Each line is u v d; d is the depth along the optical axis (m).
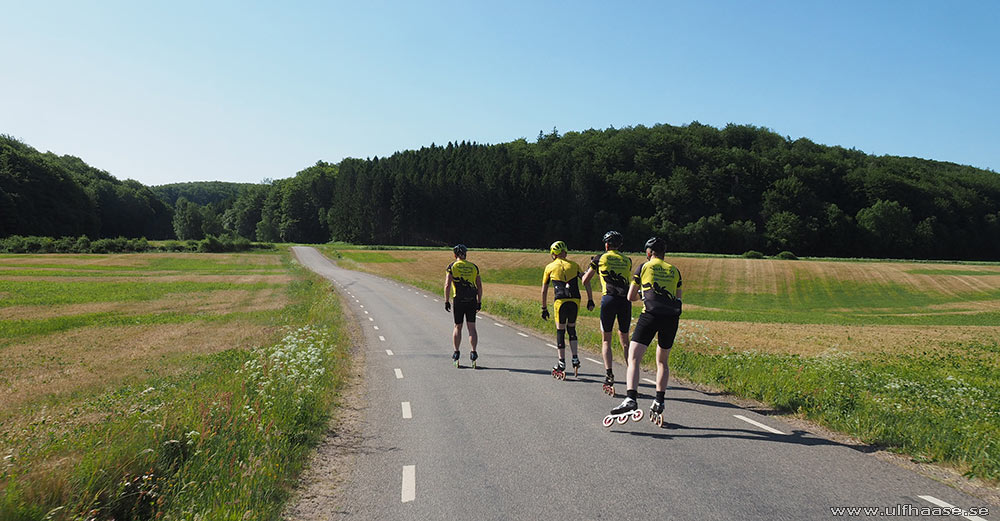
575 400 7.57
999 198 127.94
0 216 102.12
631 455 5.23
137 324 22.31
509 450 5.44
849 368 10.51
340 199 144.25
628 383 5.93
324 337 12.50
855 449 5.38
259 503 4.11
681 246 122.56
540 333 15.50
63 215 115.81
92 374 12.79
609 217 130.12
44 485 4.12
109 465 4.46
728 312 39.19
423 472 4.89
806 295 58.84
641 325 6.04
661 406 6.07
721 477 4.62
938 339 21.73
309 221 162.00
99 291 39.44
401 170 152.62
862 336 22.22
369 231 134.00
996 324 35.03
